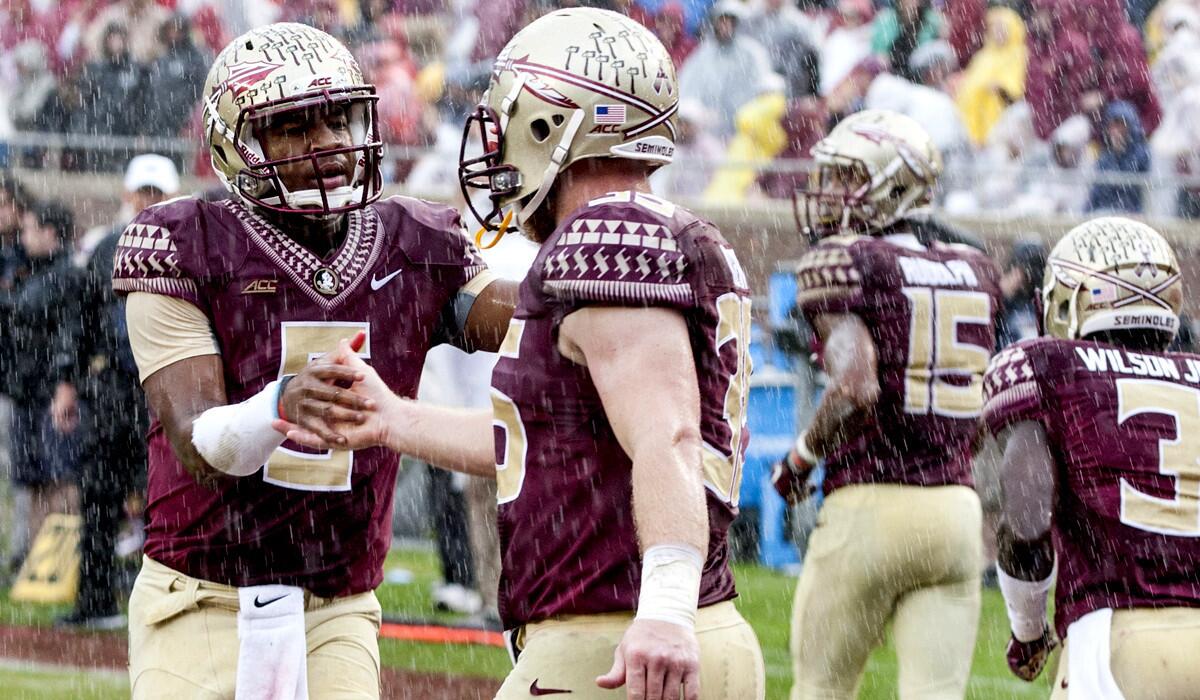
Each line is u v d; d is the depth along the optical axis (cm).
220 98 1109
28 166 3391
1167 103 3550
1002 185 3400
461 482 2445
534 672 859
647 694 760
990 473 2647
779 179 3459
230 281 1091
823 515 1565
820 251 1576
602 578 851
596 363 819
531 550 867
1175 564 1215
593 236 827
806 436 1572
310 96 1085
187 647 1102
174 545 1110
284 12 3853
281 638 1092
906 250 1570
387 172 3522
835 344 1534
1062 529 1263
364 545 1131
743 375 898
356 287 1116
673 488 784
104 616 2398
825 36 3631
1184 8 3606
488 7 3825
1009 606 1330
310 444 952
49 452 2619
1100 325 1302
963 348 1558
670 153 922
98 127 3481
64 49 3672
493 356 2272
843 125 1659
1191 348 2784
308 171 1091
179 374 1073
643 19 3747
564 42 908
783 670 2120
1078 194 3384
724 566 895
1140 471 1233
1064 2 3528
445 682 2023
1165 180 3350
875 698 2008
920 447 1534
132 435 2361
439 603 2445
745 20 3581
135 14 3497
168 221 1095
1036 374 1271
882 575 1533
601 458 850
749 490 2802
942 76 3597
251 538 1092
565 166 907
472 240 1171
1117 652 1210
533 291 852
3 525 3036
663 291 817
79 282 2380
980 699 2008
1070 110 3516
